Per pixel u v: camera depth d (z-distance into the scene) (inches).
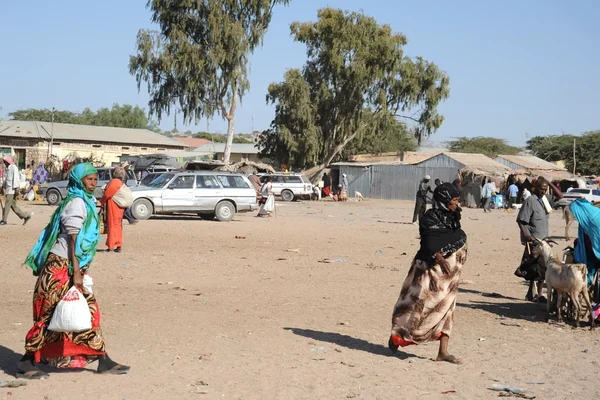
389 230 1035.9
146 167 2069.4
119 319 370.0
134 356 294.7
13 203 899.4
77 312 249.1
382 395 252.2
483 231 1088.2
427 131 2573.8
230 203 1106.1
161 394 243.9
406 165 2496.3
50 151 2596.0
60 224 255.3
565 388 269.3
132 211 1070.4
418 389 261.6
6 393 238.1
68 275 254.8
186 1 2110.0
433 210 305.6
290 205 1838.1
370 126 2596.0
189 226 972.6
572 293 387.5
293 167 2691.9
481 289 518.0
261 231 938.1
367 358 306.8
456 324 390.6
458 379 277.9
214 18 2112.5
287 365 289.6
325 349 318.7
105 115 4778.5
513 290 517.3
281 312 405.4
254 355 303.6
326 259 655.1
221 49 2113.7
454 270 305.0
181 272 552.1
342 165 2596.0
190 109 2167.8
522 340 354.6
